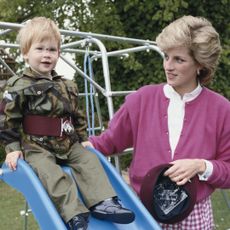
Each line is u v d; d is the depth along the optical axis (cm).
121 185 216
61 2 771
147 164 212
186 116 209
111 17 746
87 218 197
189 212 196
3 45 383
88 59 443
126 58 718
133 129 218
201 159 200
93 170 218
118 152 239
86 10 762
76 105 237
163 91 215
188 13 759
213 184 204
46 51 222
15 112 217
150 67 757
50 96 221
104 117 740
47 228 186
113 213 196
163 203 199
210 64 203
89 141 237
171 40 196
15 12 795
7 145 215
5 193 633
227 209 511
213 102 210
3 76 730
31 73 223
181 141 207
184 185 196
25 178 202
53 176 206
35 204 194
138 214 202
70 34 352
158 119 212
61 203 200
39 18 232
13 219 502
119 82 764
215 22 776
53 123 220
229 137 206
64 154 223
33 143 217
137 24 761
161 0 708
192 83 210
